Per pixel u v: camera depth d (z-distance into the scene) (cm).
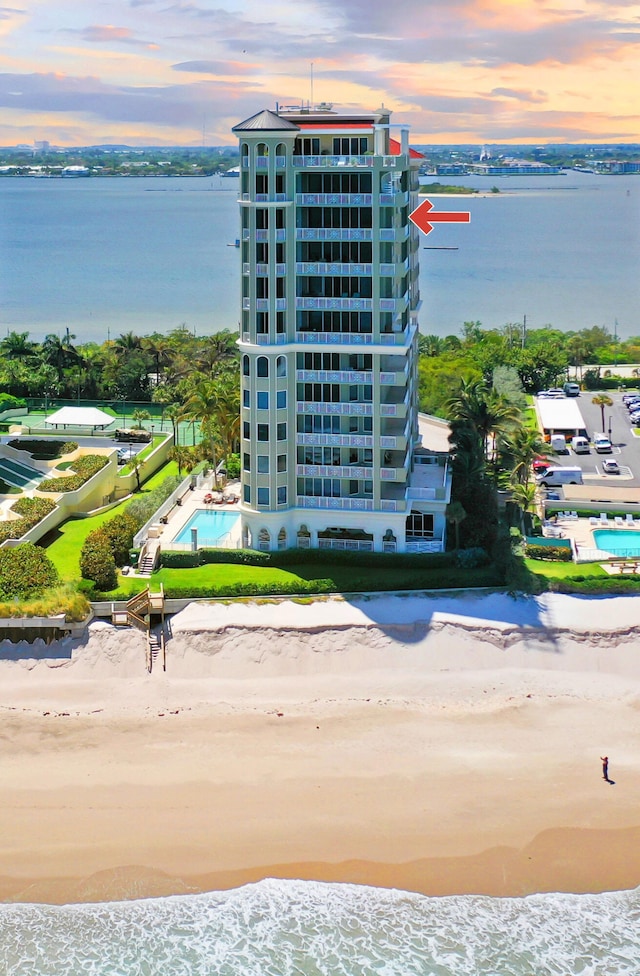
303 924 6706
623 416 16200
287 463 9912
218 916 6769
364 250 9400
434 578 9488
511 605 9338
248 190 9325
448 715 8450
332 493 9962
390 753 8025
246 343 9594
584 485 12731
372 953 6531
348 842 7244
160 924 6719
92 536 9731
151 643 8994
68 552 10262
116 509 11594
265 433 9738
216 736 8212
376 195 9275
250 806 7519
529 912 6800
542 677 8850
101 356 17988
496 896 6906
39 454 12769
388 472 9781
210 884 6975
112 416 16075
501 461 11769
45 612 8944
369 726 8319
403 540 9912
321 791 7650
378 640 9025
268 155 9169
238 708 8531
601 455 14225
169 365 18025
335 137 9356
